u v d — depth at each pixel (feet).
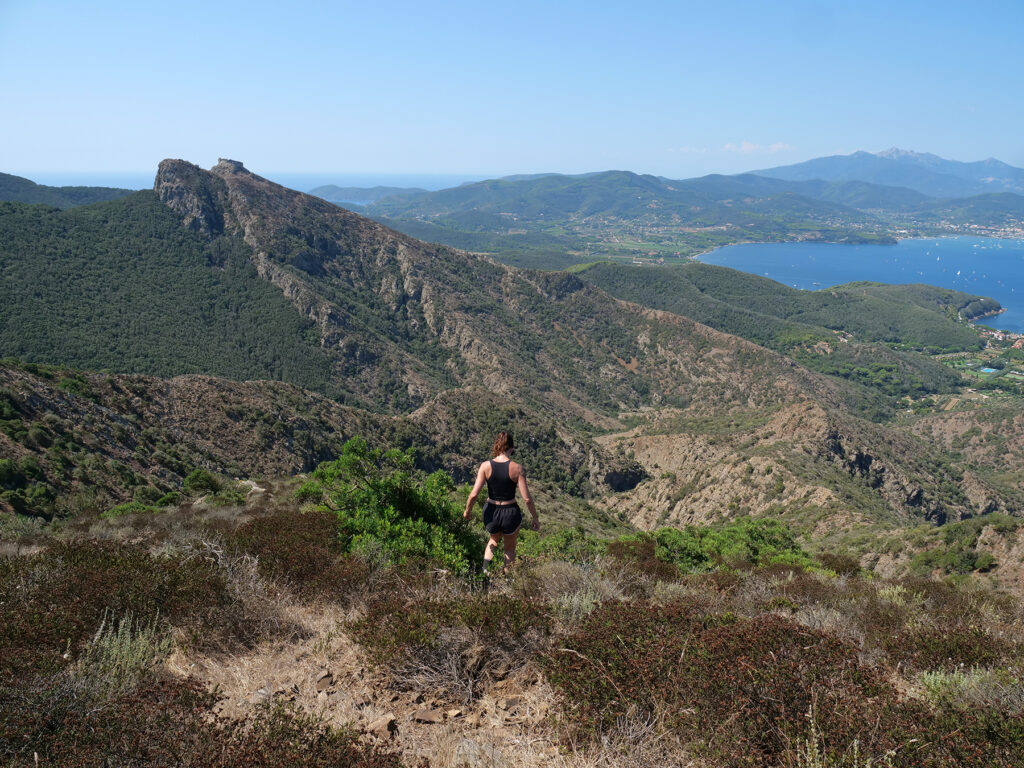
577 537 37.17
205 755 9.46
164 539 30.76
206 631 15.39
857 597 24.62
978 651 16.24
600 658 13.10
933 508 241.14
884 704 11.48
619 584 22.41
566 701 12.02
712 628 14.53
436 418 245.24
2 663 11.24
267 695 12.84
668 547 42.73
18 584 16.61
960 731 10.87
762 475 202.08
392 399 425.69
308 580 19.98
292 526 26.21
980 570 66.85
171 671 13.66
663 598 21.44
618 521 201.77
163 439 146.92
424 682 13.69
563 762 10.59
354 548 22.89
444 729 11.95
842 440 246.47
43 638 13.07
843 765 9.63
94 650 12.73
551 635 15.42
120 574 16.92
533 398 469.98
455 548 24.34
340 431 206.69
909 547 91.66
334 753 9.76
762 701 11.28
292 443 180.34
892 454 276.00
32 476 97.30
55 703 10.47
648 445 283.38
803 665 12.48
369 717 12.31
